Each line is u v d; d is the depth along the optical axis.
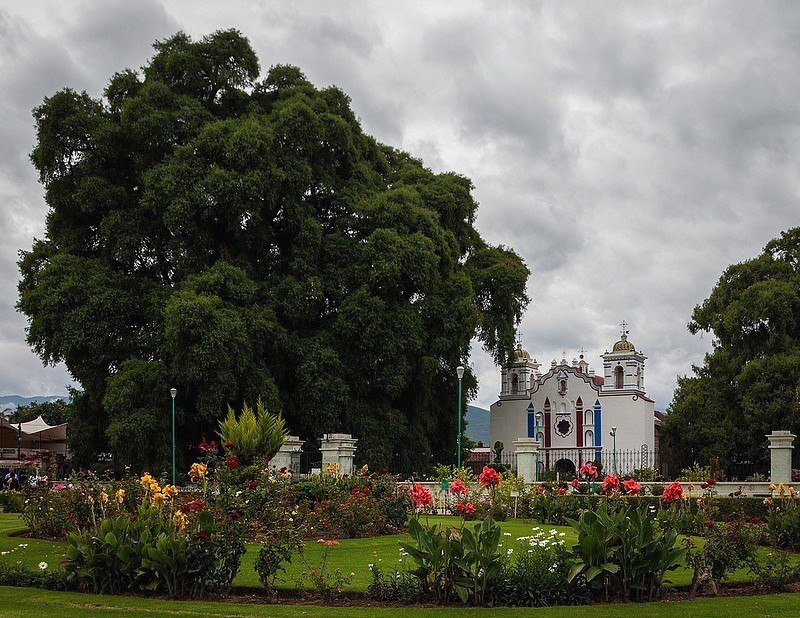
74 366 39.34
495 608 10.62
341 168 47.41
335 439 31.47
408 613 10.34
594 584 11.16
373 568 11.88
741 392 47.62
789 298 47.44
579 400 59.25
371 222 43.06
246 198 38.78
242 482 19.72
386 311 40.66
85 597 11.56
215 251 41.94
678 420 49.81
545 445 59.88
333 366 38.69
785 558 12.53
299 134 41.34
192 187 38.94
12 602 11.16
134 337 38.41
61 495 20.33
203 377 34.75
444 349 42.03
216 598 11.67
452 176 51.25
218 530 12.34
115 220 39.88
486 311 50.91
